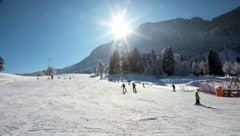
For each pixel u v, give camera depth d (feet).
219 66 440.86
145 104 100.99
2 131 48.11
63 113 71.77
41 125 54.44
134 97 129.18
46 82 206.08
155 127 57.16
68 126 54.60
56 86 174.60
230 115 75.97
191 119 68.28
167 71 449.89
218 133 51.37
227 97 146.20
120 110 82.74
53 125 54.90
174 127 57.31
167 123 62.18
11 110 73.61
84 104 94.27
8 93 127.75
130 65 499.51
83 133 49.03
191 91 192.85
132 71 497.87
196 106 97.96
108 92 149.69
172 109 88.12
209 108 92.22
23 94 123.24
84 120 62.44
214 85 180.65
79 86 178.81
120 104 98.48
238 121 65.51
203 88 188.34
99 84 203.31
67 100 104.47
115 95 135.95
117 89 172.86
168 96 141.49
